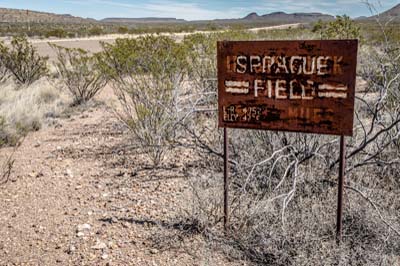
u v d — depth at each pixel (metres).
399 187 4.39
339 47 3.12
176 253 3.56
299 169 4.45
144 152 6.31
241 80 3.53
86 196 4.85
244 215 3.79
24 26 80.00
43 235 3.95
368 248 3.39
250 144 5.02
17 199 4.83
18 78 12.90
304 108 3.33
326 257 3.24
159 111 6.21
